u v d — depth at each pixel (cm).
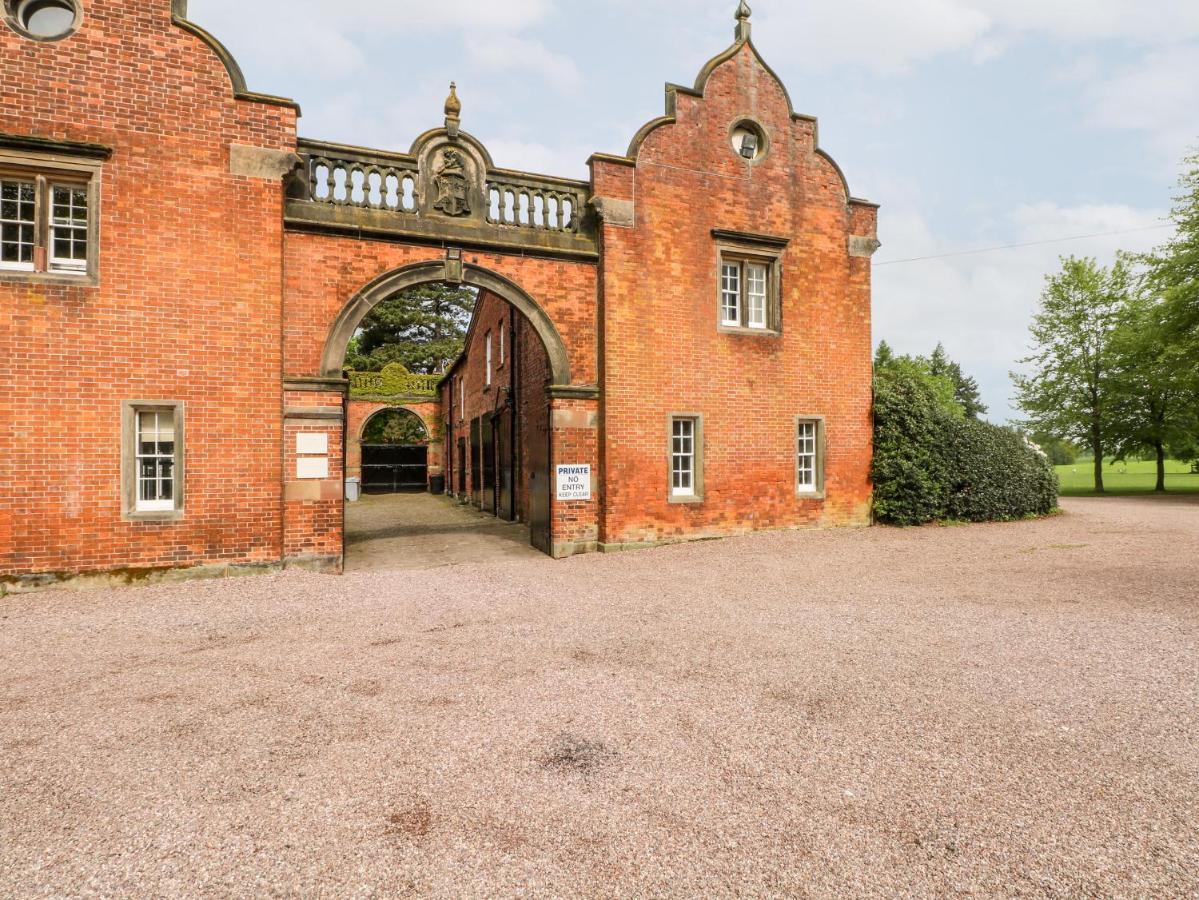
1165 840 292
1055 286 2586
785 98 1296
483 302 2119
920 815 314
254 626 680
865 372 1370
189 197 901
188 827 311
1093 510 1714
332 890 265
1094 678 493
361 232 997
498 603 775
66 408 843
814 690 478
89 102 858
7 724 432
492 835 302
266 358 936
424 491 3325
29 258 855
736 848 289
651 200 1173
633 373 1155
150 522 877
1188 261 2153
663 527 1175
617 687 489
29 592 824
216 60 918
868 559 1022
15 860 286
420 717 439
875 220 1380
